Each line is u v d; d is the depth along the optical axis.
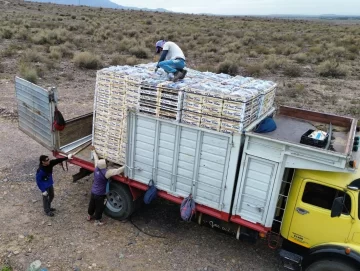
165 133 6.60
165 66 7.27
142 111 6.83
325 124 7.88
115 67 7.84
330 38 44.53
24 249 6.69
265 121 7.07
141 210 8.41
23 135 12.11
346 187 5.50
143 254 6.84
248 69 24.75
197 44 36.91
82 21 50.84
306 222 5.98
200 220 6.97
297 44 39.19
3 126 12.73
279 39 44.94
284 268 6.79
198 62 27.48
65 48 27.08
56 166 10.22
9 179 9.17
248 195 6.12
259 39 44.34
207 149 6.25
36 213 7.88
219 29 53.75
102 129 7.62
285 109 8.28
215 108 6.06
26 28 37.75
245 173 6.04
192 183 6.57
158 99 6.57
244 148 5.94
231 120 5.98
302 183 5.86
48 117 8.27
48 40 30.73
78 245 6.93
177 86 6.43
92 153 7.97
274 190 5.83
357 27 71.75
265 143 5.75
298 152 5.54
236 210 6.31
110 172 7.20
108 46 31.27
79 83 19.39
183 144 6.47
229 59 27.20
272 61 27.17
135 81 6.77
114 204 7.88
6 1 84.69
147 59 27.66
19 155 10.61
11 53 24.62
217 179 6.29
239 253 7.12
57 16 56.16
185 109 6.36
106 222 7.83
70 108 14.86
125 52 29.80
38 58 23.31
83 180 9.59
